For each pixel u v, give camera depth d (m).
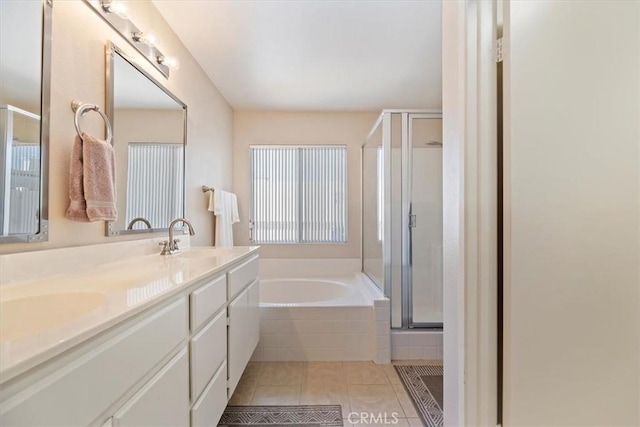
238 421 1.59
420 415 1.64
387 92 3.09
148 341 0.78
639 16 0.76
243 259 1.76
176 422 0.93
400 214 2.70
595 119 0.75
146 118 1.73
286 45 2.23
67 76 1.17
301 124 3.66
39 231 1.05
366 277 3.31
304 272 3.62
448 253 0.97
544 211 0.75
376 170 3.01
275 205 3.65
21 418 0.47
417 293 2.66
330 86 2.95
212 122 2.85
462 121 0.85
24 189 1.00
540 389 0.76
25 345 0.50
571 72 0.75
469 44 0.84
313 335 2.31
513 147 0.75
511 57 0.74
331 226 3.67
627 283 0.77
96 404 0.61
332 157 3.68
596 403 0.77
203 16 1.91
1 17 0.93
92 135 1.31
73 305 0.87
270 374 2.09
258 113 3.63
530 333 0.76
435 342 2.36
